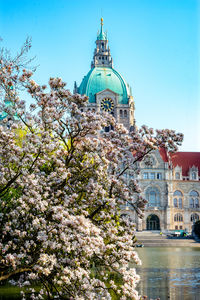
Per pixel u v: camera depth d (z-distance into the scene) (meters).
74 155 23.23
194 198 145.38
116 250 20.06
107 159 24.12
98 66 177.75
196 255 72.06
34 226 18.53
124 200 23.75
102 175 22.73
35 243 18.94
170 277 44.03
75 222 16.61
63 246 17.64
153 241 105.81
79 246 16.97
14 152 19.08
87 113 21.88
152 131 24.97
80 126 22.17
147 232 131.12
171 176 142.25
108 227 21.36
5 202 21.38
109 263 19.61
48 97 21.14
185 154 155.00
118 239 20.61
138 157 25.88
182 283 40.06
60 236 17.14
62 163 20.81
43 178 21.00
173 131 24.53
